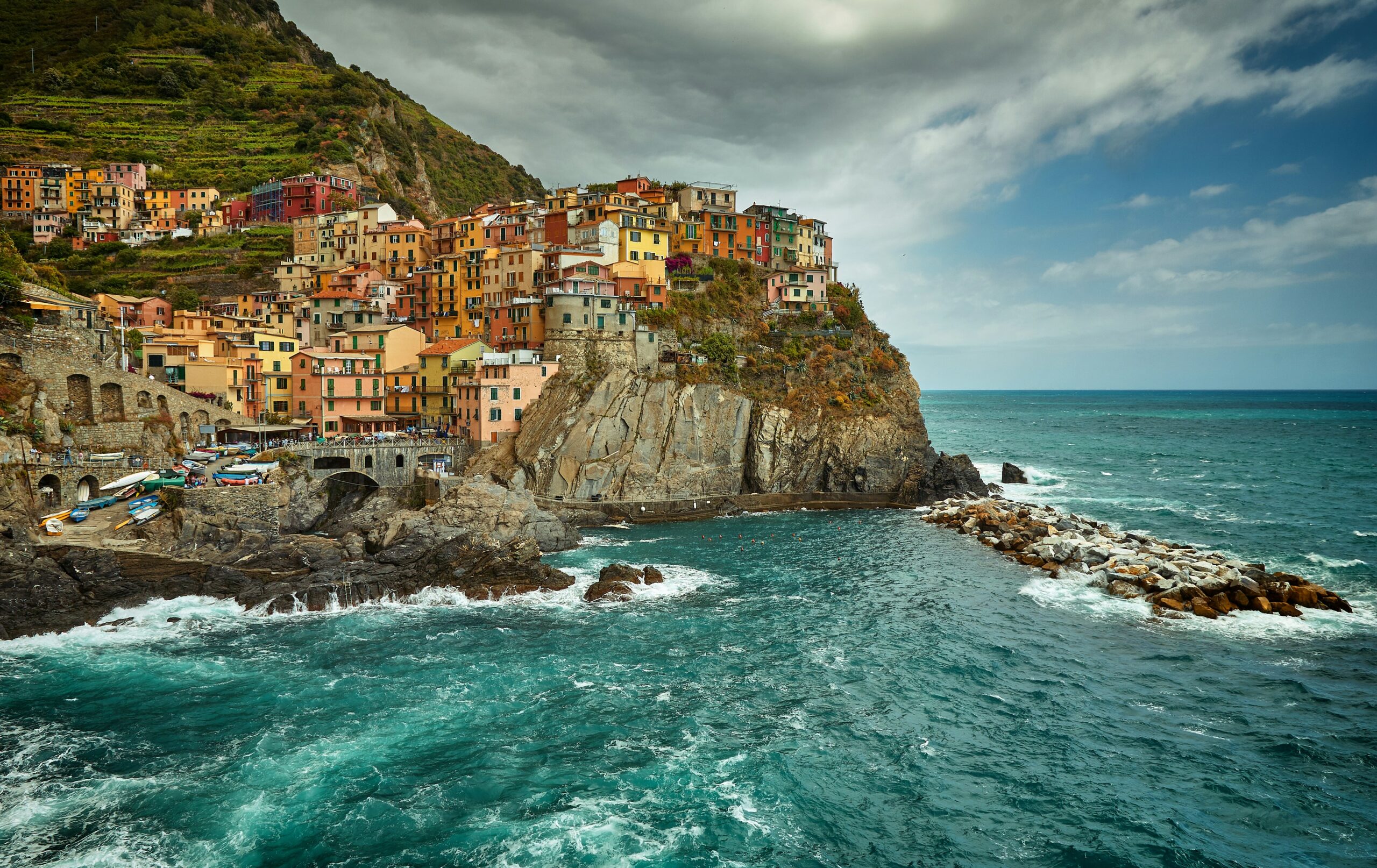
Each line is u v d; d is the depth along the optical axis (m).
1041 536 98.44
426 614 74.38
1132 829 43.50
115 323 132.12
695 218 159.25
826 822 44.12
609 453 114.06
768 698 57.81
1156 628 70.69
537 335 126.94
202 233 187.88
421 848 41.59
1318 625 70.75
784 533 105.69
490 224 156.62
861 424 127.75
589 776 47.97
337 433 119.50
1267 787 47.06
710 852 41.56
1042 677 61.09
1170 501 130.38
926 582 84.31
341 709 55.53
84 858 40.19
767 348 139.50
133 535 75.75
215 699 56.81
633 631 70.25
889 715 55.41
